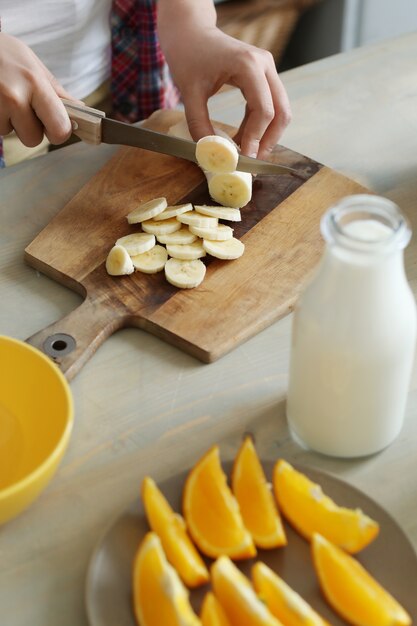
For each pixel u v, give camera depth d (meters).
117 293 0.97
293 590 0.74
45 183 1.10
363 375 0.77
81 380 0.90
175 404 0.88
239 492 0.78
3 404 0.85
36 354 0.83
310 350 0.78
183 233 1.02
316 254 1.01
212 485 0.78
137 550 0.75
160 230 1.02
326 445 0.83
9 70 1.07
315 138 1.17
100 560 0.75
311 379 0.79
